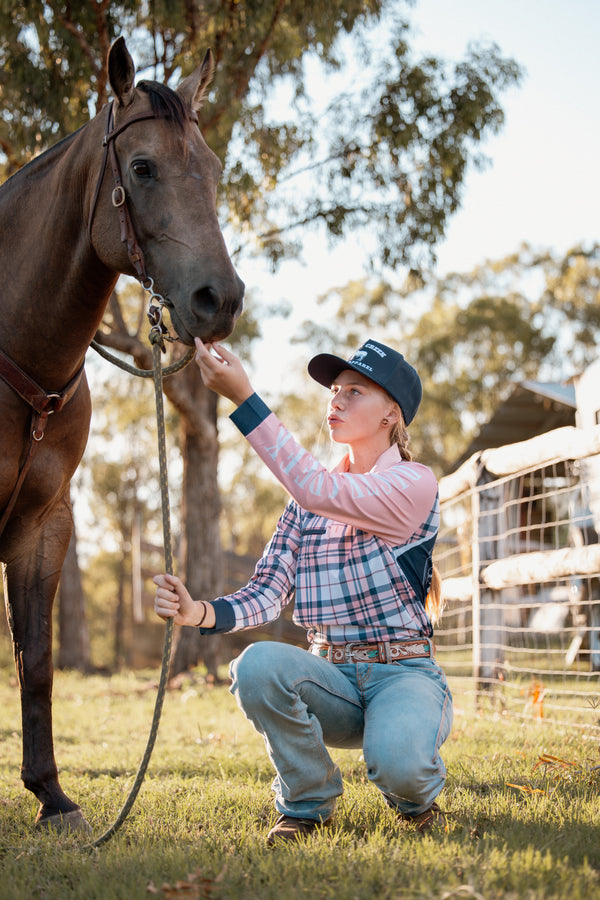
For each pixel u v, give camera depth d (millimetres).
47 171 2807
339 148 10125
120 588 27469
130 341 8453
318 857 1975
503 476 5965
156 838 2332
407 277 10328
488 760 3471
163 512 2209
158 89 2514
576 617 6645
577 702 4934
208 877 1861
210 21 8219
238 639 16344
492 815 2443
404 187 10102
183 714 6738
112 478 28812
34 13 7500
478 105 9383
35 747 2830
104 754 4547
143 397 18562
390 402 2488
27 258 2725
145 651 17828
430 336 28547
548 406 13445
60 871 2096
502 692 5711
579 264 28734
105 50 7867
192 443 9953
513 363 28344
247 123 9523
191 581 9812
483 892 1664
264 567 2502
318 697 2264
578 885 1675
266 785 3254
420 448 28781
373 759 2131
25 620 2932
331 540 2404
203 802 2854
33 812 2875
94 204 2561
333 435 2498
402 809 2340
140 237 2445
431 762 2152
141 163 2422
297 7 8586
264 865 1926
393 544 2340
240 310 2318
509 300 28984
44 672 2885
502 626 5762
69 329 2701
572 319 28469
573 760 3352
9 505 2740
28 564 2949
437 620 2627
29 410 2699
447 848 1986
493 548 5867
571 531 5355
